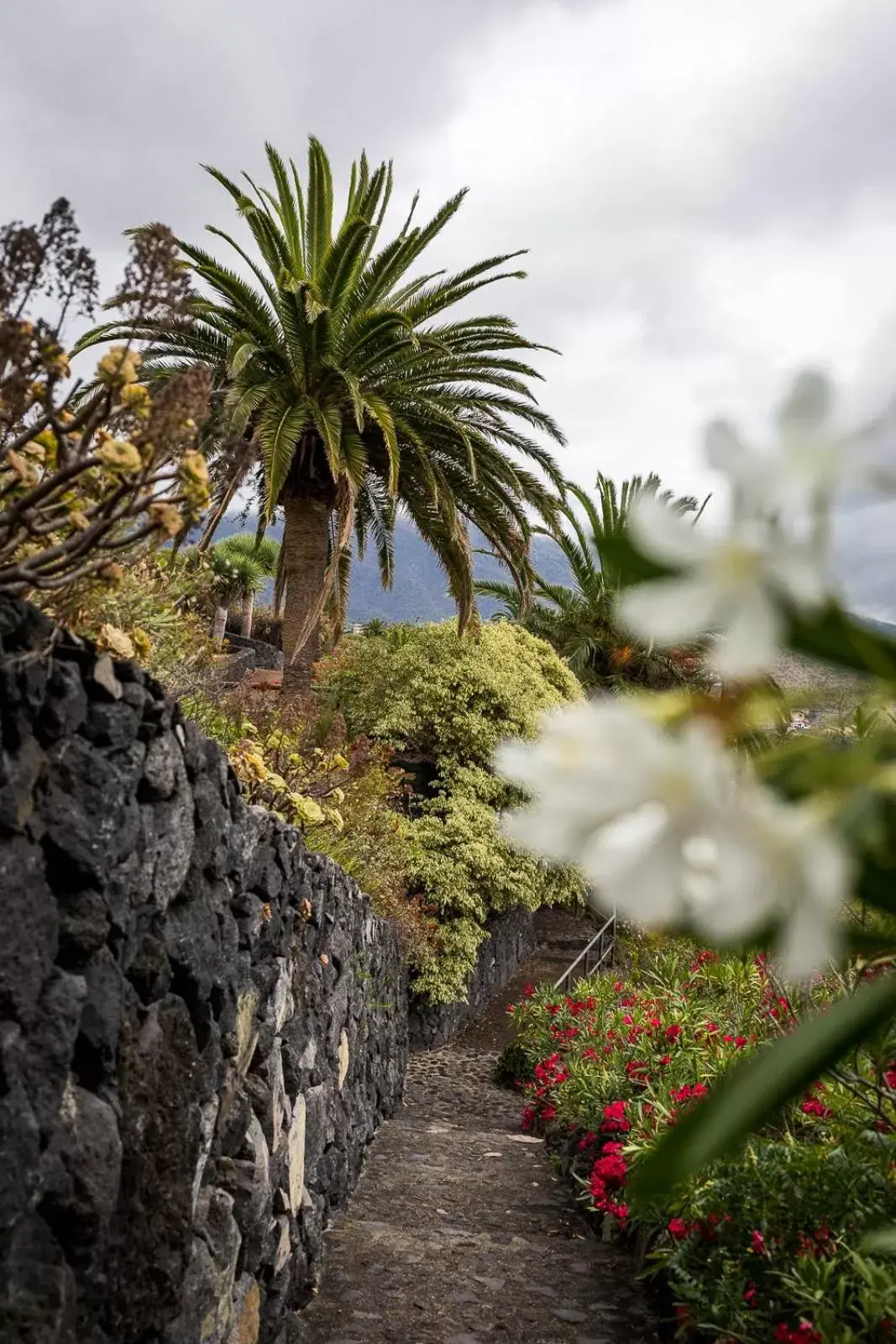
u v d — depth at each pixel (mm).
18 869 1467
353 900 5719
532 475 10742
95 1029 1695
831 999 2826
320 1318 3527
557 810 372
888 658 453
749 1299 2746
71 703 1646
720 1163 3088
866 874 519
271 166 10242
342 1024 5008
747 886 342
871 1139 2826
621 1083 5348
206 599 3566
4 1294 1388
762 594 380
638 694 451
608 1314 3682
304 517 10672
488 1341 3420
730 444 387
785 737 533
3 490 1666
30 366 1631
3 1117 1376
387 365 9914
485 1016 11445
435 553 11258
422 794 11102
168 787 2082
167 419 1681
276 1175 3141
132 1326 1854
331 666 11539
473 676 11062
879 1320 2303
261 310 9328
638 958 7352
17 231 1595
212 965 2396
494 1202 5184
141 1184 1889
